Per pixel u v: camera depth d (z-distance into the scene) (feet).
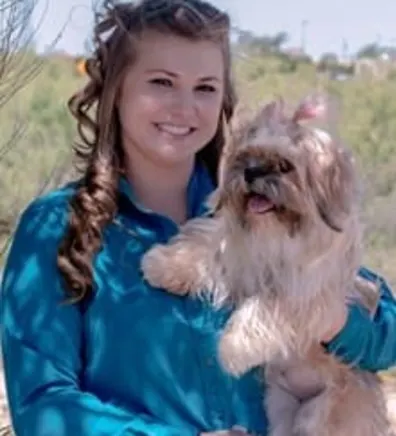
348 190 14.96
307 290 15.15
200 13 13.76
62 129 52.26
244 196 14.73
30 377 12.82
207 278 14.33
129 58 13.76
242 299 15.30
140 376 13.04
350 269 15.34
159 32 13.67
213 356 13.38
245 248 15.25
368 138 60.80
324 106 15.01
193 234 14.79
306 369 15.51
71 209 13.42
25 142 47.32
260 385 14.75
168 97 13.76
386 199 46.68
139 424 12.54
